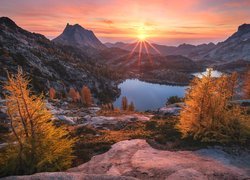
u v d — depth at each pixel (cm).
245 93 6025
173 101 7812
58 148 1672
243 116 2253
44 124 1662
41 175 1350
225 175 1477
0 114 3641
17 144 1606
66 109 6762
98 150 2100
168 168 1575
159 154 1905
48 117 1681
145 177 1488
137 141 2261
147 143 2200
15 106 1573
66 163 1697
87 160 1902
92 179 1323
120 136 2573
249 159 1780
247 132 2055
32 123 1598
